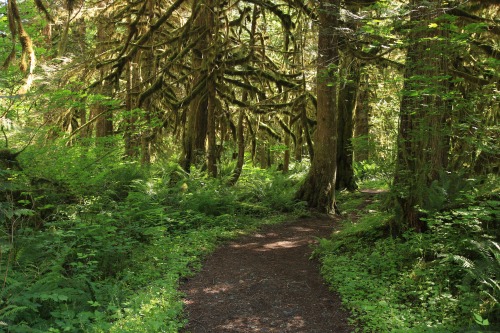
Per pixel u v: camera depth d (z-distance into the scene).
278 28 19.83
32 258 6.22
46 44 15.87
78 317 4.97
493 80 9.28
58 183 8.85
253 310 5.95
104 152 11.49
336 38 11.84
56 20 13.34
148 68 16.48
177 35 15.36
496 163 8.95
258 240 9.94
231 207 11.79
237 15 21.58
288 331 5.30
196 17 14.23
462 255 6.18
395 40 8.04
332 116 12.85
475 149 8.61
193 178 12.65
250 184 14.02
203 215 10.98
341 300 6.24
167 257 7.95
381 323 5.13
